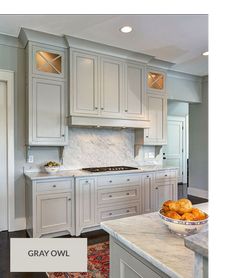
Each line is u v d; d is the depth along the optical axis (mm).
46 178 2818
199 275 619
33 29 2859
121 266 1102
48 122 3074
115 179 3293
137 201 3479
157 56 3809
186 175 7102
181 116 6973
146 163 4293
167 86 4617
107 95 3453
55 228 2885
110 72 3490
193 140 5352
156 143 4070
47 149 3352
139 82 3789
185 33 2984
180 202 1157
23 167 3207
